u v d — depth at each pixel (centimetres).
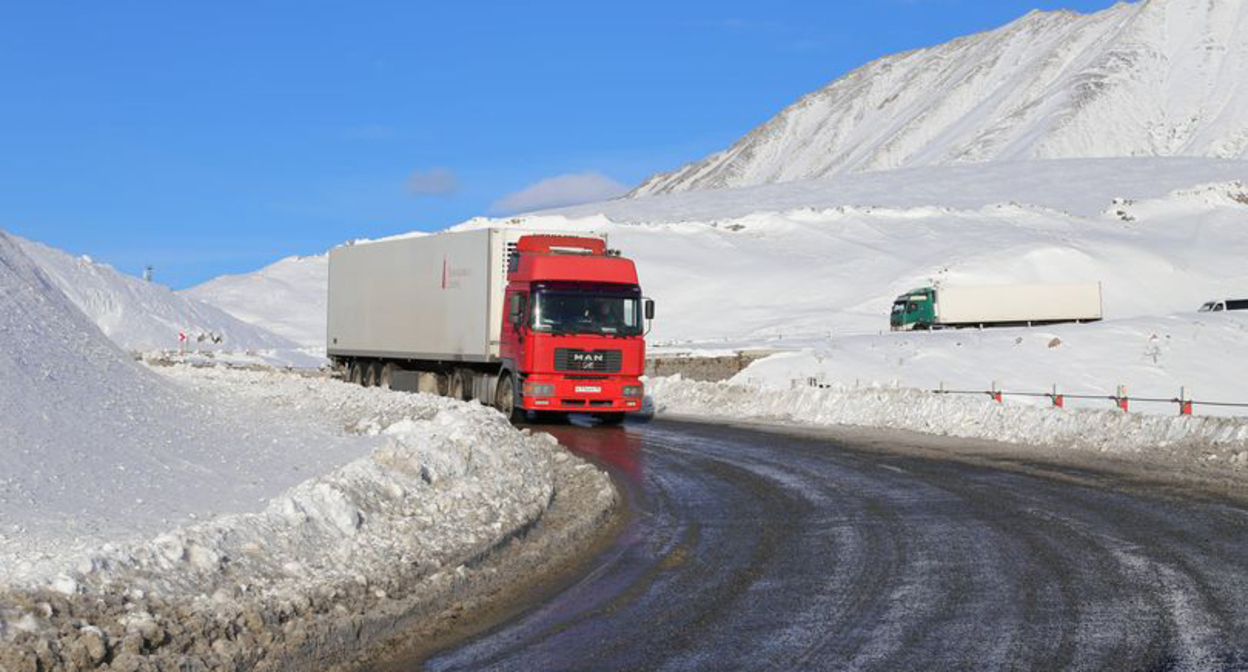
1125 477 1708
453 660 753
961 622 837
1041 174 16962
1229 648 754
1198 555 1085
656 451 2188
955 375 3944
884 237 11319
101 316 5938
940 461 1961
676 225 12044
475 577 973
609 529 1295
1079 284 7156
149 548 806
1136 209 12206
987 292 7244
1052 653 750
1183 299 9200
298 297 11544
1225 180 14962
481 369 3044
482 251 2930
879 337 5378
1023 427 2430
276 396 2631
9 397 1226
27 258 1988
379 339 3625
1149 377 3850
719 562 1088
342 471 1153
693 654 762
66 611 689
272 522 942
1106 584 959
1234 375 3894
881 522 1307
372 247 3694
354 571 909
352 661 754
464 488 1282
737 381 4256
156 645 687
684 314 9050
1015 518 1322
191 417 1628
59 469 1082
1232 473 1733
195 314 6806
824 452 2141
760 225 12038
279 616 782
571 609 898
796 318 8544
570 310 2658
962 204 14950
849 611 877
